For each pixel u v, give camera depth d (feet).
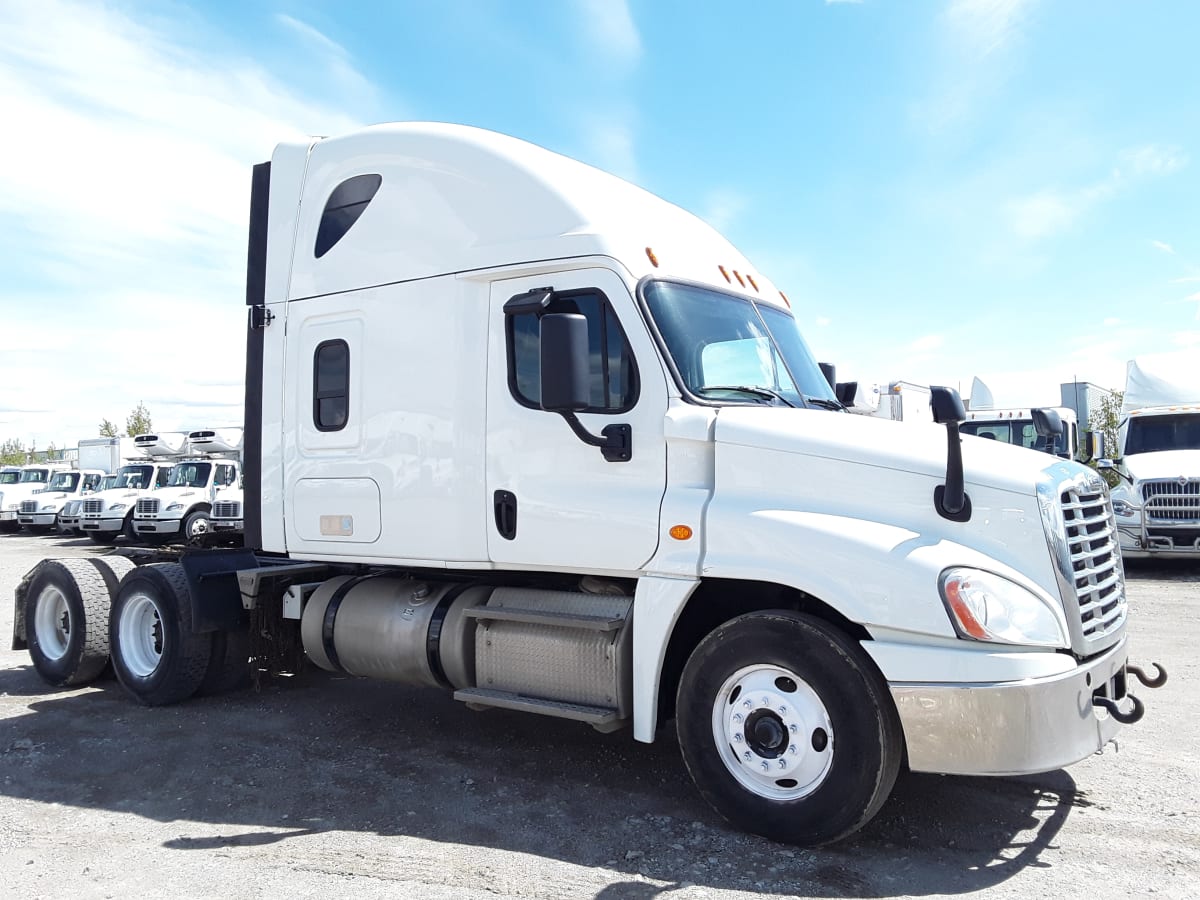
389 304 16.90
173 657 20.21
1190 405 45.55
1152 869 12.00
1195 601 33.06
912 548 12.04
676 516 13.53
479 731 18.67
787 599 13.97
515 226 15.53
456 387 15.90
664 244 15.61
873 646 11.91
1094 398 71.87
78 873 12.25
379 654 17.46
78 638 22.26
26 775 16.35
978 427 55.42
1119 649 13.42
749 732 13.01
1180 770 15.69
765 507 13.12
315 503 17.88
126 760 17.06
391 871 12.15
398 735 18.45
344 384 17.51
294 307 18.38
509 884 11.70
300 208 18.57
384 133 17.52
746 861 12.31
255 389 19.12
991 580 11.80
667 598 13.58
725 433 13.61
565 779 15.78
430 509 16.16
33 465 106.11
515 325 15.51
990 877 11.80
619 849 12.78
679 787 15.33
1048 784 15.05
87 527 71.20
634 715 13.82
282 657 20.99
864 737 11.95
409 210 16.88
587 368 13.06
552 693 15.05
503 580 16.90
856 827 12.13
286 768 16.49
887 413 43.78
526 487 15.15
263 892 11.58
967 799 14.39
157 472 71.26
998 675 11.42
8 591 43.68
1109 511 14.48
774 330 16.90
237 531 23.65
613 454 14.17
